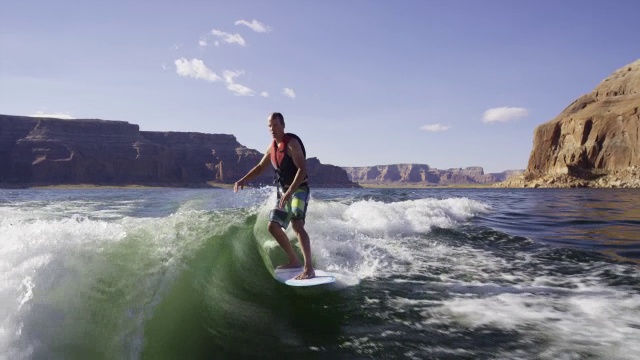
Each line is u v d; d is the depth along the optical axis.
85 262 2.66
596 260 5.07
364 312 3.19
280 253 4.42
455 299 3.50
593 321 2.97
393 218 7.38
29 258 2.51
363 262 4.66
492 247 5.86
